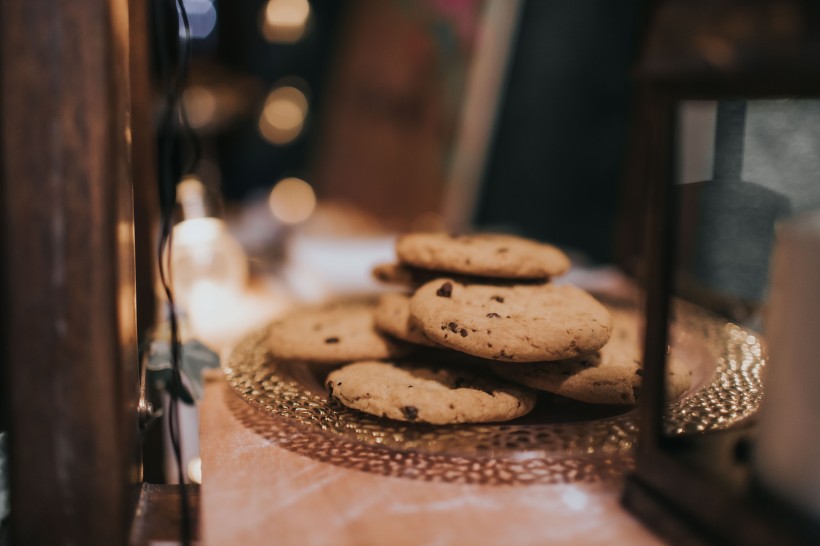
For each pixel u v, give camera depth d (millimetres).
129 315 387
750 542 337
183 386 454
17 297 355
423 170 1175
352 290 704
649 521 374
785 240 350
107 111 351
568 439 410
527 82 1056
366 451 429
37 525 364
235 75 1329
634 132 696
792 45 314
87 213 353
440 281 481
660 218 365
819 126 588
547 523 378
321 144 1603
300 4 1153
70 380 358
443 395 427
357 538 371
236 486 403
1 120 349
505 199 1122
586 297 479
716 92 339
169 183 409
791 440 347
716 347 498
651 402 375
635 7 879
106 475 363
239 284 711
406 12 1275
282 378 481
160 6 403
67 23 346
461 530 375
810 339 342
